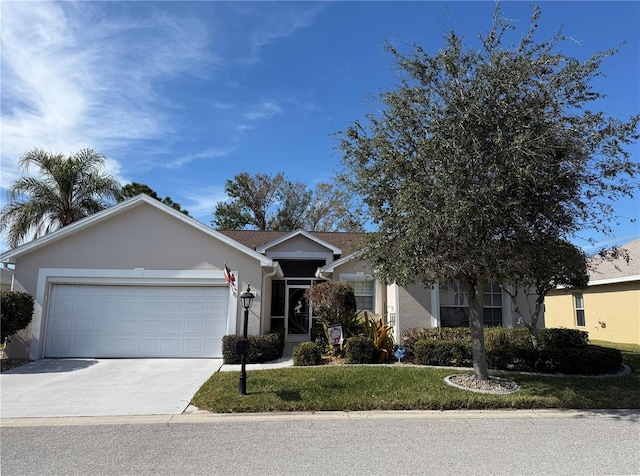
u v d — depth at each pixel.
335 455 5.23
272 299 17.12
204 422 6.64
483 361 8.84
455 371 9.92
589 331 19.75
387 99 8.30
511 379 9.25
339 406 7.27
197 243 12.77
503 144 7.08
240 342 8.09
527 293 12.95
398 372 9.72
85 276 12.39
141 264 12.55
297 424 6.51
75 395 8.22
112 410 7.26
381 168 8.27
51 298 12.37
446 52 7.93
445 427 6.36
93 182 18.27
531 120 7.32
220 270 12.70
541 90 7.49
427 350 11.27
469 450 5.40
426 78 8.03
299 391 8.08
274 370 10.10
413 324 13.44
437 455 5.23
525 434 6.04
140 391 8.52
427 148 7.46
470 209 6.85
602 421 6.68
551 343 12.22
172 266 12.62
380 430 6.20
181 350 12.35
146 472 4.74
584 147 7.34
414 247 7.44
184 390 8.59
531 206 7.50
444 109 7.74
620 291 17.91
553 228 7.70
